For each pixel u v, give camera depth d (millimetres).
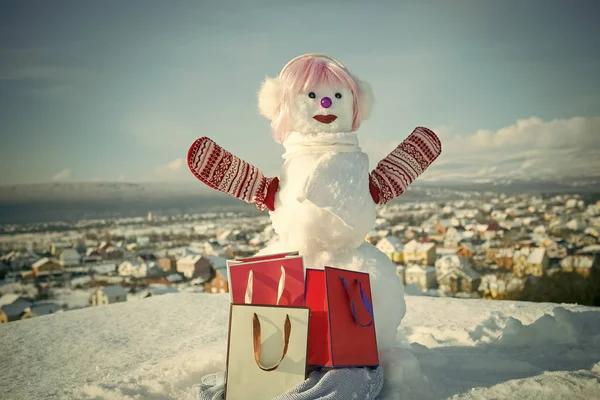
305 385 1913
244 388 1993
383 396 2131
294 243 2471
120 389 2271
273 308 2004
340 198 2352
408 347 2912
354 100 2650
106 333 3773
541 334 2955
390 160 2645
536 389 2209
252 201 2553
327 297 2055
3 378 2832
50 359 3184
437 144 2729
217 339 3414
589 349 2768
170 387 2328
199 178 2504
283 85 2605
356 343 2117
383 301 2402
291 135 2566
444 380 2393
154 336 3627
